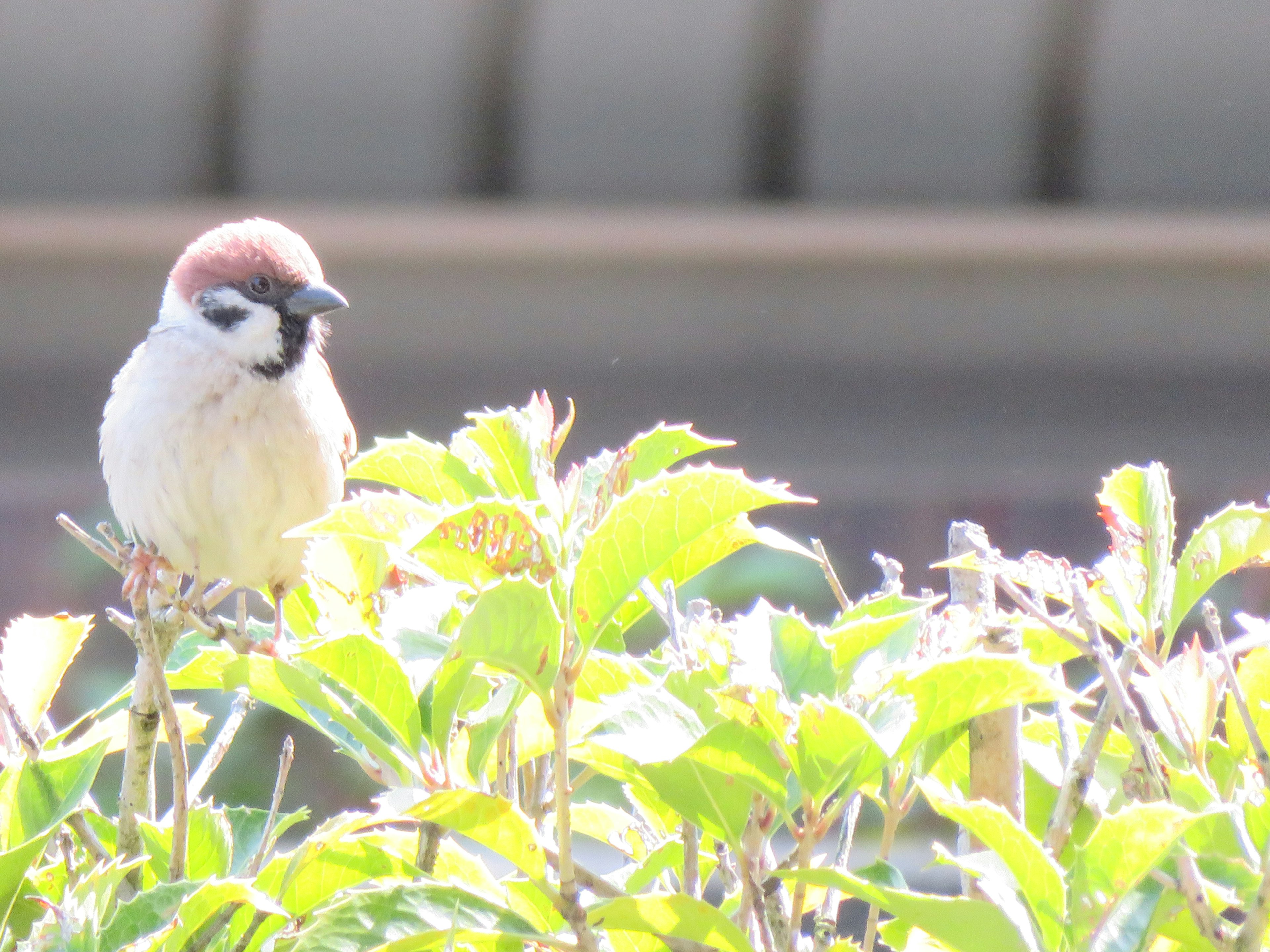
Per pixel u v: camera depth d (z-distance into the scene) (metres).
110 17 8.49
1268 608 7.52
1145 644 2.97
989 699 2.37
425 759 2.79
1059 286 8.88
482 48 8.79
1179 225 8.84
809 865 2.53
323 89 8.82
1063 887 2.33
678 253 8.88
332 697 2.81
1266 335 8.84
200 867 3.22
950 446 8.96
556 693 2.49
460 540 2.54
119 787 7.41
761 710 2.46
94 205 8.71
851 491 8.95
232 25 8.62
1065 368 8.91
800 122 9.00
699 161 9.02
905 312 8.94
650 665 3.24
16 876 2.81
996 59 8.89
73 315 8.77
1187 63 8.83
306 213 8.84
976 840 2.96
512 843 2.53
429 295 8.91
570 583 2.55
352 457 5.70
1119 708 2.63
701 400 8.98
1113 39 8.74
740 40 8.84
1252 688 2.93
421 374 8.97
